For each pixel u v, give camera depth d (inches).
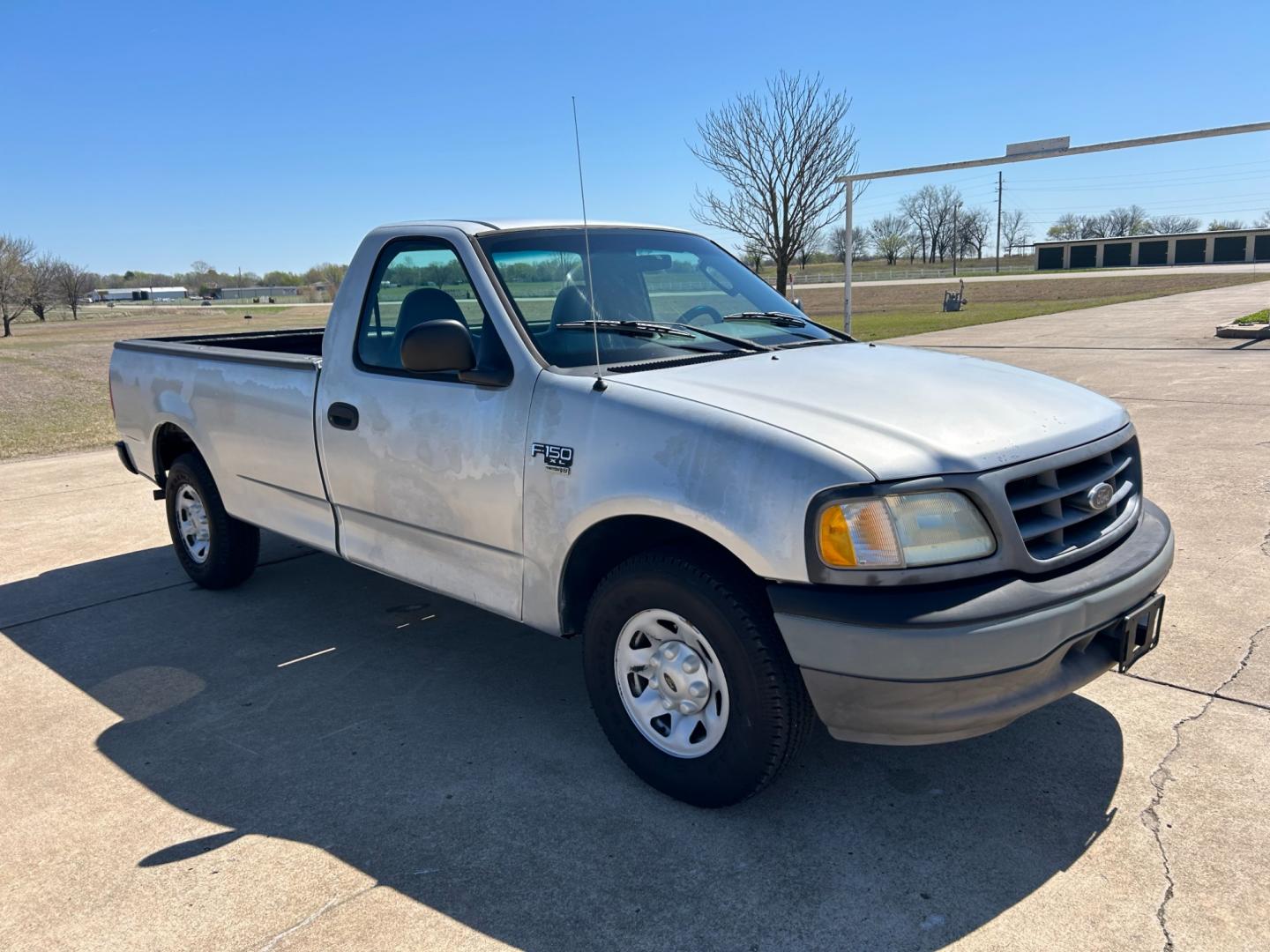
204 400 199.0
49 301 2559.1
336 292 168.6
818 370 134.9
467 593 147.8
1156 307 1190.3
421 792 131.6
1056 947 98.3
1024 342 746.2
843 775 132.1
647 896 108.3
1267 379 470.3
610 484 121.3
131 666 179.0
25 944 104.2
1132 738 138.2
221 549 210.5
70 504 313.0
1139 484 134.4
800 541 105.8
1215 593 189.6
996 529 106.7
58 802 132.6
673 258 171.5
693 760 122.6
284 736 149.6
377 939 102.9
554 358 136.0
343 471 164.4
